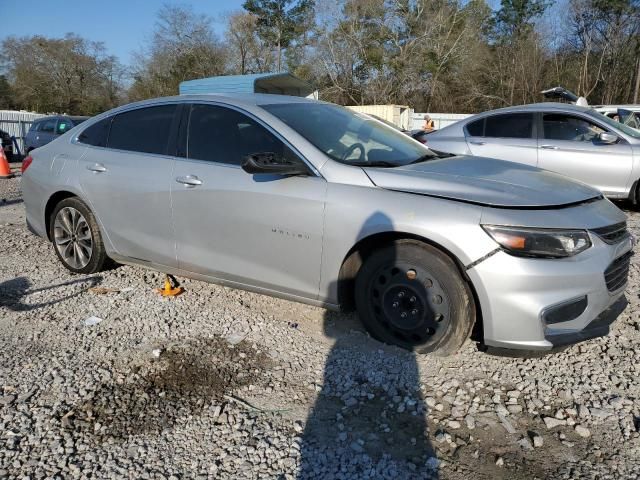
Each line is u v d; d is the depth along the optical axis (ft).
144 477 7.43
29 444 8.11
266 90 75.05
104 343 11.32
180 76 148.77
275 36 149.28
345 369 10.20
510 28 143.54
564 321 9.39
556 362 10.47
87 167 14.42
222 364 10.43
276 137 11.53
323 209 10.58
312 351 10.94
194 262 12.69
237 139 12.07
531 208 9.50
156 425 8.57
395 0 130.52
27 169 16.35
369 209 10.17
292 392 9.51
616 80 127.95
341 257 10.53
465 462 7.77
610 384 9.73
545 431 8.48
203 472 7.52
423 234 9.68
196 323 12.28
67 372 10.14
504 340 9.41
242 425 8.57
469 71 131.23
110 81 181.27
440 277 9.89
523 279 9.09
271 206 11.16
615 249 9.93
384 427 8.54
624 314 12.53
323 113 13.12
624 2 121.49
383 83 135.13
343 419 8.74
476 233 9.32
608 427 8.55
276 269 11.46
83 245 15.23
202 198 12.10
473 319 9.97
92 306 13.26
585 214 9.83
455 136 27.04
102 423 8.61
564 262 9.21
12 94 177.99
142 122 13.89
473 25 132.57
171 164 12.81
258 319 12.48
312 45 143.74
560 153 24.62
